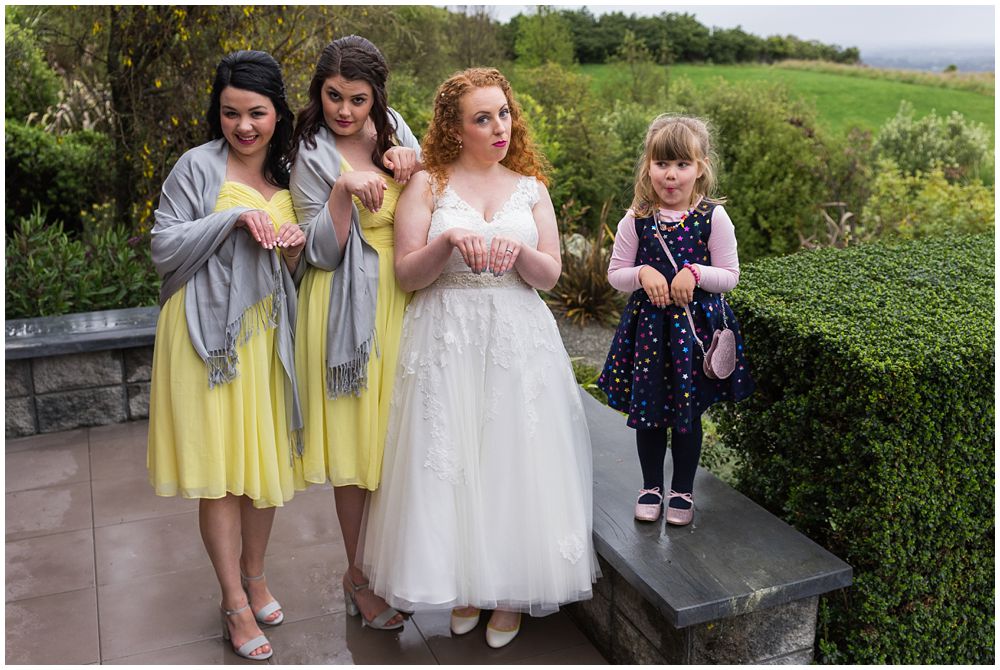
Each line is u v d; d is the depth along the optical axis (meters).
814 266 3.08
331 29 5.68
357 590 2.48
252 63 2.07
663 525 2.38
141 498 3.37
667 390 2.31
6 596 2.69
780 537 2.31
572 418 2.35
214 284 2.08
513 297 2.21
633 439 2.98
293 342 2.23
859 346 2.25
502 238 2.05
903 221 6.59
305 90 5.60
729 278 2.25
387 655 2.38
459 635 2.46
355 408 2.24
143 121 5.51
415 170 2.25
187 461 2.12
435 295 2.21
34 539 3.06
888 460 2.21
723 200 2.33
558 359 2.30
